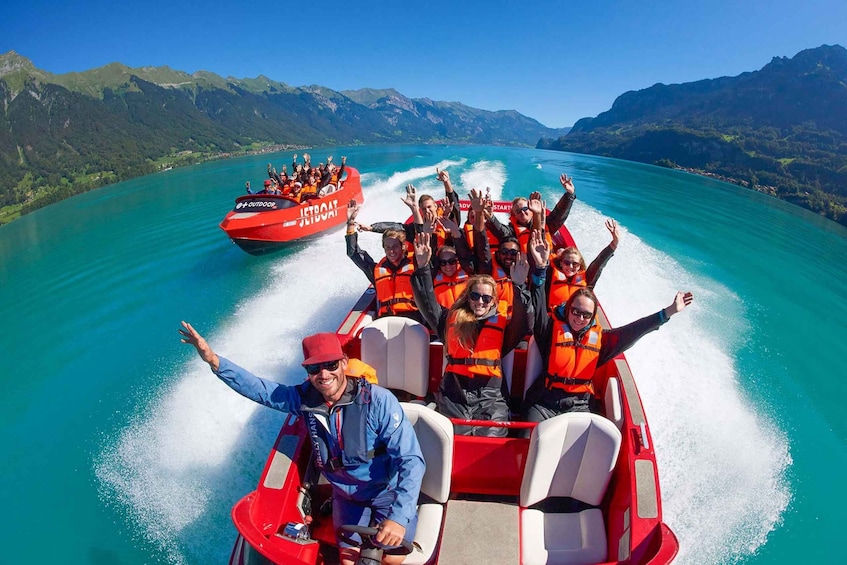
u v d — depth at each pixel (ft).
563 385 9.77
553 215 16.63
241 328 17.66
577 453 8.16
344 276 22.02
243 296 20.53
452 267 12.67
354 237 14.38
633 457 8.43
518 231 15.87
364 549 6.71
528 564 7.83
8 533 10.07
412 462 6.68
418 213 13.24
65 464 11.93
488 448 8.66
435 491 8.57
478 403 9.94
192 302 20.30
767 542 9.70
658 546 6.97
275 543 7.41
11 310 20.66
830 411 13.85
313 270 23.06
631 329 9.74
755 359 16.15
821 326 18.88
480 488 9.14
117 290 21.98
